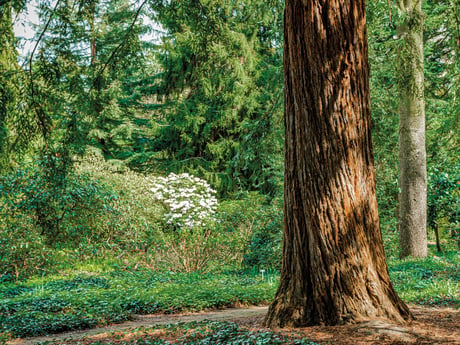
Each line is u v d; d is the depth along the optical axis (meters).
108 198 14.95
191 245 13.91
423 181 12.85
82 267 13.75
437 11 14.30
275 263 13.41
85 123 10.07
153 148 25.22
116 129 23.80
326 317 5.02
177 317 7.85
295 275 5.30
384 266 5.28
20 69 8.96
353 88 5.17
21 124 9.14
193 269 13.56
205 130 22.86
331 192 5.11
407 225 12.87
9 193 12.95
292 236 5.38
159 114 25.16
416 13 10.60
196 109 22.64
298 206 5.31
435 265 10.72
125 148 26.03
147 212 16.81
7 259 11.62
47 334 6.60
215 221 17.02
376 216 5.31
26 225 12.57
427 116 17.86
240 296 9.17
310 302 5.15
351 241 5.10
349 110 5.15
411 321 5.05
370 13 11.27
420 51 12.16
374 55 12.84
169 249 14.14
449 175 15.66
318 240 5.12
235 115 22.12
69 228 14.20
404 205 12.93
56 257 13.59
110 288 10.71
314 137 5.15
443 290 7.33
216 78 21.25
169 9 9.66
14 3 8.13
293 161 5.36
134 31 10.02
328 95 5.12
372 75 12.98
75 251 14.11
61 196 13.17
